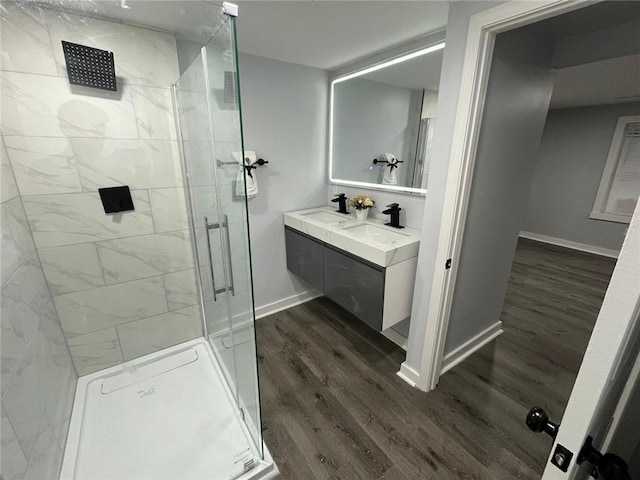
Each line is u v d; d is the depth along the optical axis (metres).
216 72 1.15
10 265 1.21
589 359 0.46
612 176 4.14
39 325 1.38
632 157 3.96
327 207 2.82
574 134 4.41
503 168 1.72
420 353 1.80
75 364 1.79
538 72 1.67
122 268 1.82
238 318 1.43
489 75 1.36
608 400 0.52
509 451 1.42
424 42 1.77
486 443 1.46
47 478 1.20
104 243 1.72
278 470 1.34
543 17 1.07
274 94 2.27
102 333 1.84
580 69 2.32
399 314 1.90
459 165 1.38
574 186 4.52
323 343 2.26
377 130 2.24
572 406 0.49
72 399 1.65
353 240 1.87
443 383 1.86
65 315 1.69
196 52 1.34
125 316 1.90
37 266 1.50
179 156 1.84
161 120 1.75
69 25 1.39
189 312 2.15
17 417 1.05
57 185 1.53
